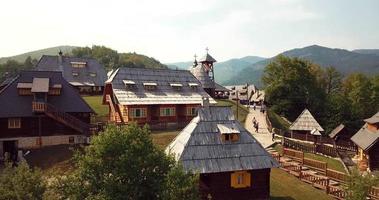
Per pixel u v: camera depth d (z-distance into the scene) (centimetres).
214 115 3156
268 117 8069
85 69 9300
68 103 4881
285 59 10250
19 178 2150
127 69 5975
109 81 5816
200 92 6266
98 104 7031
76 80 8919
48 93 4850
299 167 3953
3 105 4519
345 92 11550
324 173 4062
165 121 5662
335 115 9369
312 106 9762
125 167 2111
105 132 2233
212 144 2984
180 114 5950
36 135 4662
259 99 12325
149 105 5669
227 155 2961
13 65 17650
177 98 5891
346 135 7175
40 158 4188
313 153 5431
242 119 7606
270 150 5134
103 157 2167
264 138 5869
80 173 2155
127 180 2123
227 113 3206
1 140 4500
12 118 4547
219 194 2939
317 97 10094
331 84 11862
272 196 3250
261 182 3062
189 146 2927
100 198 2006
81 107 4925
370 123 5925
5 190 2114
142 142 2180
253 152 3042
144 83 5856
